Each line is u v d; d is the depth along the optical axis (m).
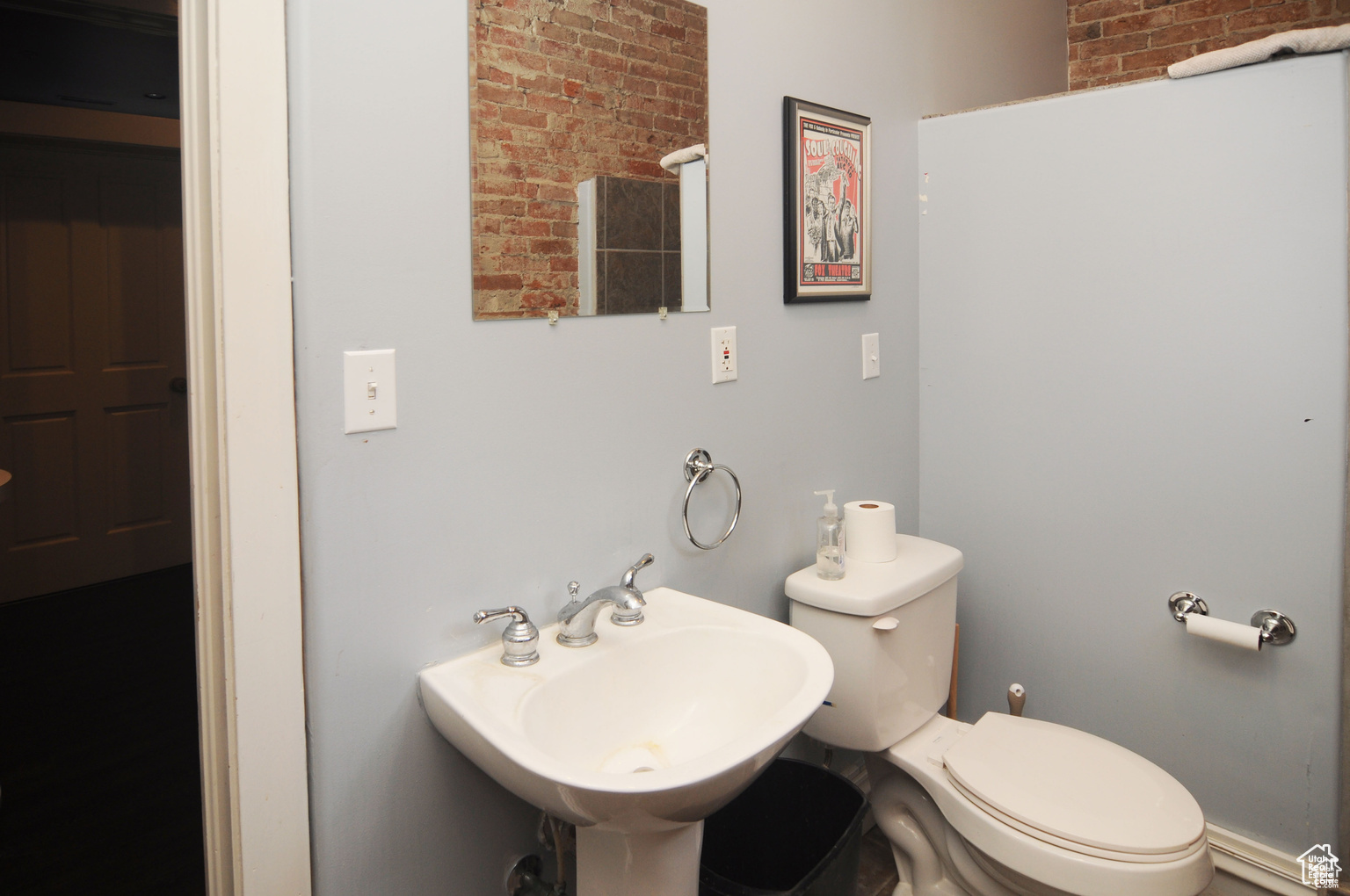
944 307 2.13
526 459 1.33
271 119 1.04
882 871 1.97
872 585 1.68
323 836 1.14
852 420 1.99
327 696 1.13
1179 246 1.77
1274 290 1.66
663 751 1.30
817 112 1.81
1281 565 1.69
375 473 1.16
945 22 2.18
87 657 2.96
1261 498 1.71
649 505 1.54
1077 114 1.87
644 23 1.46
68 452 3.58
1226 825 1.81
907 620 1.71
